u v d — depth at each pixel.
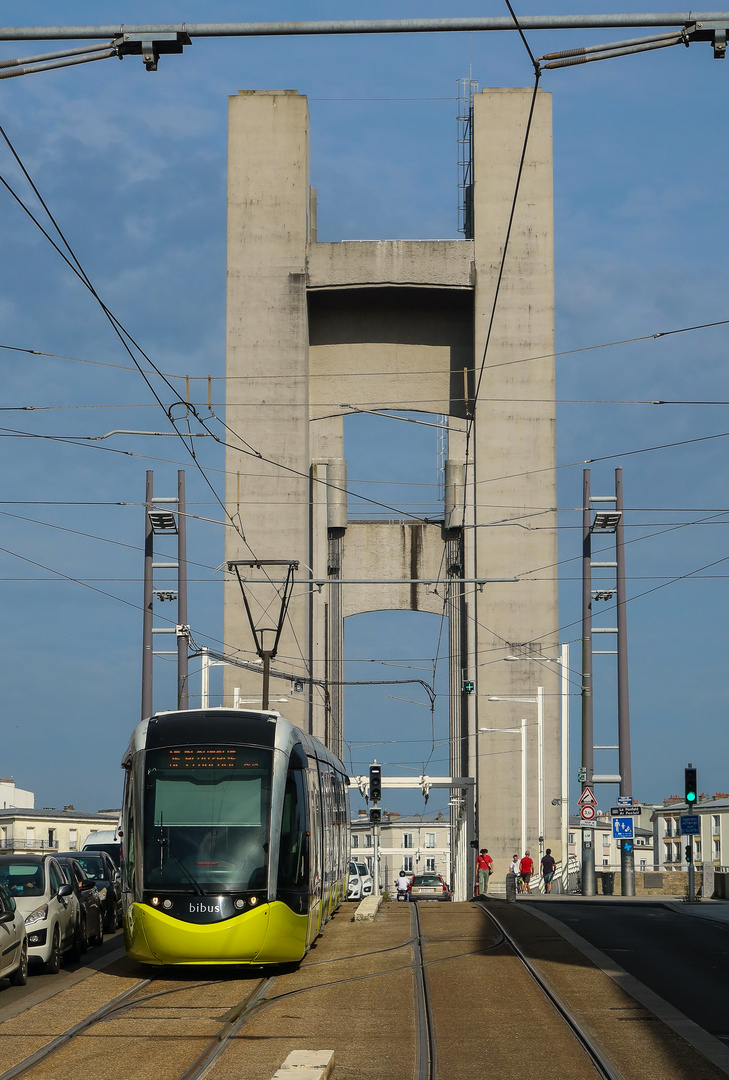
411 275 58.12
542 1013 13.41
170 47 12.54
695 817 35.25
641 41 12.96
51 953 17.84
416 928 22.92
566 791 51.94
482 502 57.12
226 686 55.12
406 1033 12.30
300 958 17.44
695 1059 11.02
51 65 12.61
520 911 28.02
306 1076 9.61
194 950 16.42
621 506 41.41
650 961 18.20
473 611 57.22
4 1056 11.25
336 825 26.08
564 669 51.94
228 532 56.41
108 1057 11.16
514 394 57.56
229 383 57.38
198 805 17.28
